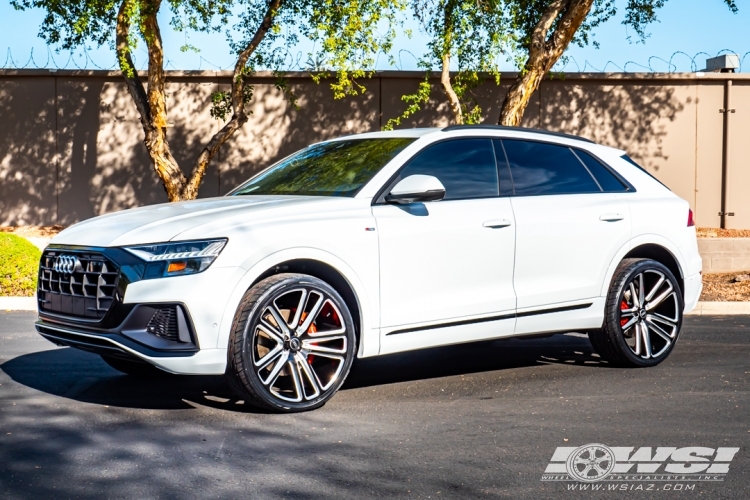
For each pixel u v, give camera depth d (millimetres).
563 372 6852
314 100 15633
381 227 5742
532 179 6582
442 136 6301
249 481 4133
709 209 15781
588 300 6691
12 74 15367
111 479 4156
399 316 5809
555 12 13000
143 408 5578
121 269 5184
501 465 4398
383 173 5957
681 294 7273
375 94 15633
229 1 13414
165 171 13930
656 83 15695
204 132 15633
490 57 12844
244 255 5250
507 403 5754
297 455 4559
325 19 12438
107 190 15664
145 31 12539
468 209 6125
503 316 6238
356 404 5730
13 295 10664
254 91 15570
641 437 4910
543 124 15734
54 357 7324
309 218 5527
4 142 15531
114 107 15586
